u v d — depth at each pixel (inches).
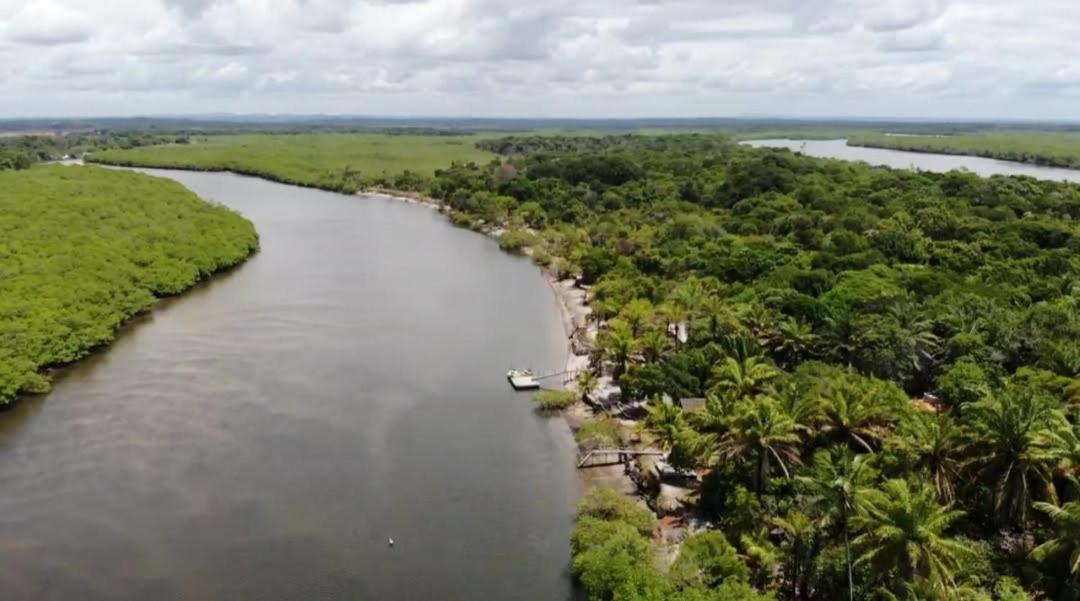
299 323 5290.4
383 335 5093.5
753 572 2429.9
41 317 4443.9
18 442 3472.0
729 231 7500.0
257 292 6067.9
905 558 2054.6
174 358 4544.8
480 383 4325.8
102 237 6269.7
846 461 2383.1
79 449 3422.7
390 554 2755.9
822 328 4030.5
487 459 3457.2
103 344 4712.1
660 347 4025.6
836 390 2960.1
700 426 2950.3
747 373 3260.3
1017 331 3826.3
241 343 4849.9
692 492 3046.3
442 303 5905.5
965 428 2623.0
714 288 4997.5
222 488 3142.2
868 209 7844.5
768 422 2679.6
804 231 6815.9
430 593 2546.8
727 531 2630.4
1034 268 5570.9
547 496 3161.9
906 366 3715.6
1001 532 2529.5
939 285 4840.1
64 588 2534.5
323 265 7066.9
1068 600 2185.0
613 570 2397.9
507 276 6815.9
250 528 2883.9
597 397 4023.1
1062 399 3152.1
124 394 4008.4
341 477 3262.8
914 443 2596.0
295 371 4404.5
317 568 2667.3
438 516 2999.5
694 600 2175.2
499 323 5423.2
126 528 2859.3
